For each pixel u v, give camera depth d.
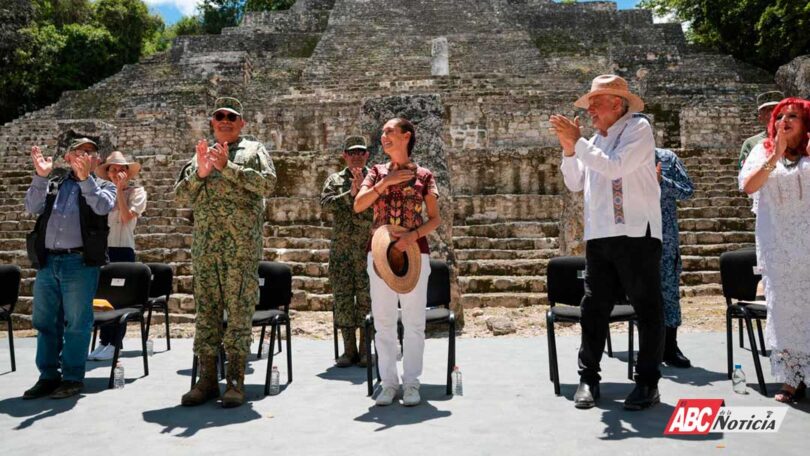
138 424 3.72
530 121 16.91
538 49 35.09
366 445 3.22
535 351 6.05
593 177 3.99
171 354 6.39
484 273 10.67
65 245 4.54
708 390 4.31
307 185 12.77
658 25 37.22
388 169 4.24
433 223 4.11
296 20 41.44
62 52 36.47
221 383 4.92
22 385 4.90
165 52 39.03
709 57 30.91
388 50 32.72
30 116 29.56
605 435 3.33
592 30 37.72
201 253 4.19
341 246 5.79
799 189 4.01
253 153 4.32
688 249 11.32
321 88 25.95
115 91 30.39
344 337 5.64
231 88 25.84
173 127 18.05
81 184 4.50
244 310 4.21
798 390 4.02
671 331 5.19
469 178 13.39
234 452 3.15
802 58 23.56
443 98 23.03
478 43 33.44
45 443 3.37
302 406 4.10
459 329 7.55
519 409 3.90
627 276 3.84
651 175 3.86
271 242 11.16
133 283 5.37
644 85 26.70
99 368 5.59
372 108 7.76
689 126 18.17
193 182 4.18
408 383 4.12
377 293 4.16
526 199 12.79
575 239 9.50
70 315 4.56
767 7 28.12
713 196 13.26
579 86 25.38
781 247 4.04
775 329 4.03
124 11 41.03
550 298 5.02
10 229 11.90
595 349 4.04
